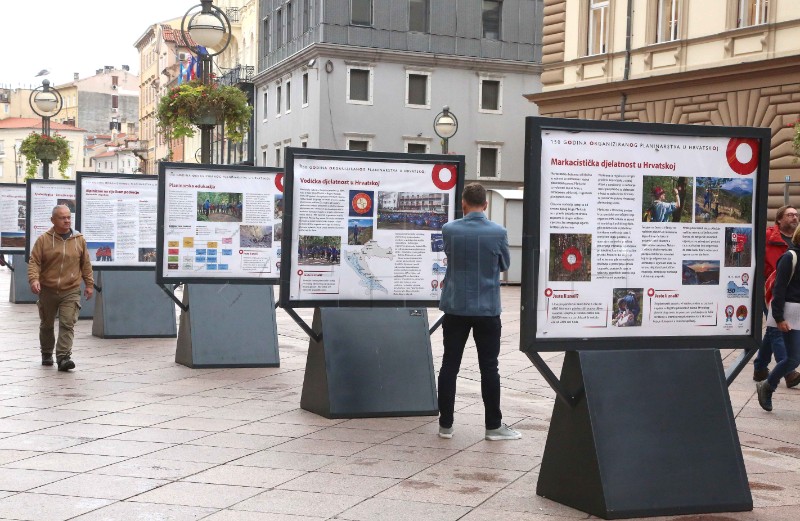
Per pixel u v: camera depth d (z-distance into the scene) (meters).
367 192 9.23
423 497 6.29
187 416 8.92
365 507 6.06
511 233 30.48
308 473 6.88
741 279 6.45
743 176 6.45
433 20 48.56
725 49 24.86
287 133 51.94
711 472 6.05
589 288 6.12
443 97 48.81
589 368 6.02
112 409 9.24
